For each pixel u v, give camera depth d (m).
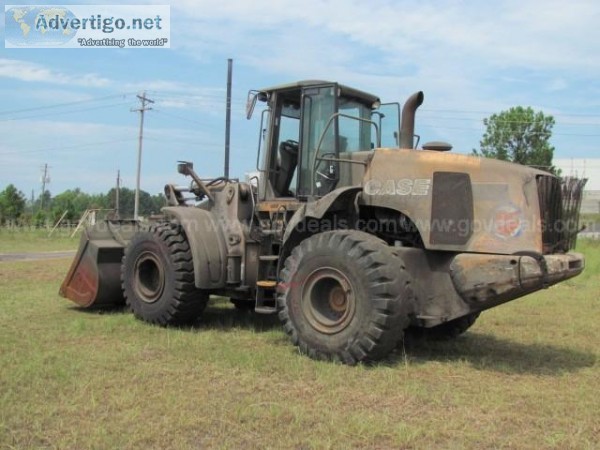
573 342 6.47
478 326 7.37
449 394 4.46
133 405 4.11
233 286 6.93
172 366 5.13
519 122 43.62
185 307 6.94
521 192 5.13
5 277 12.00
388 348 5.14
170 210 7.13
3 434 3.59
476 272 5.05
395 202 5.55
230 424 3.78
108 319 7.30
